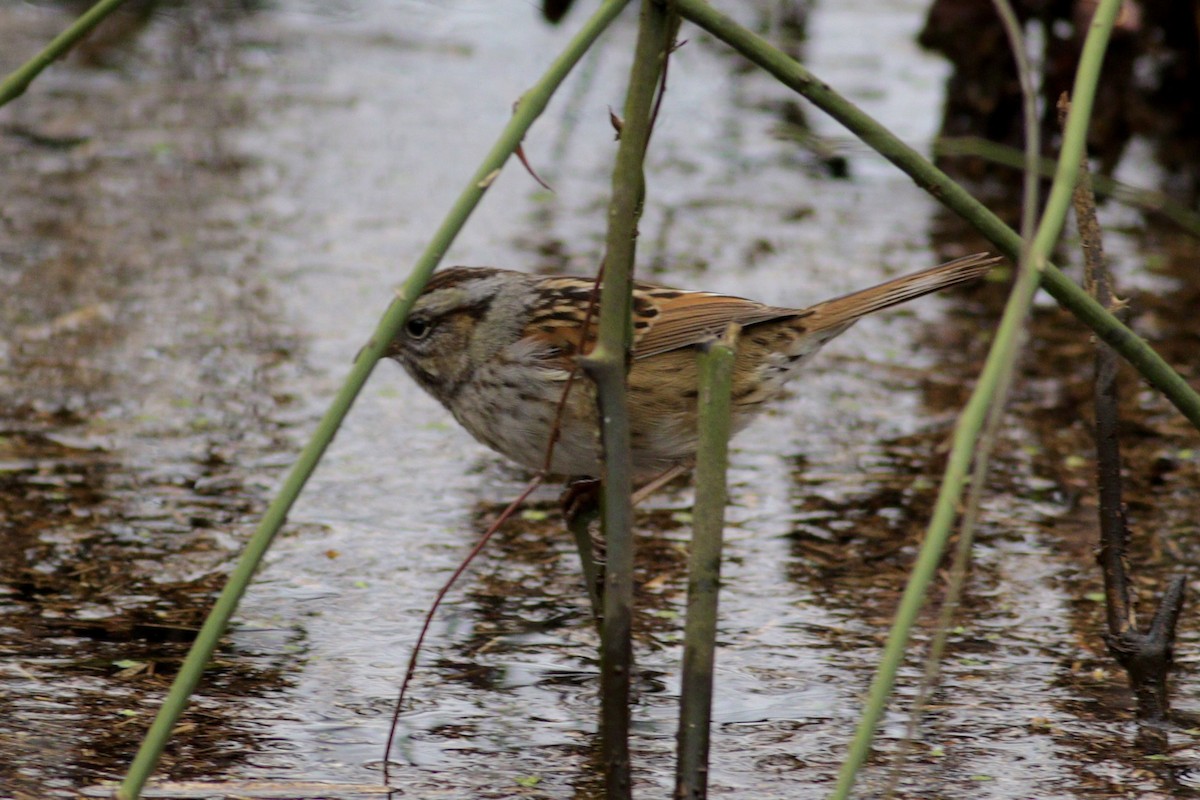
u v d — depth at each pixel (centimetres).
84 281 1401
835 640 865
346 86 1995
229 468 1078
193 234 1531
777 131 1111
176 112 1870
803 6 2244
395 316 520
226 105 1903
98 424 1135
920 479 1100
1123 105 1698
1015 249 555
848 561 971
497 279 830
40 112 1834
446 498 1062
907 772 719
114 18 2102
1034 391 1261
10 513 988
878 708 484
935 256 1550
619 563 613
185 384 1215
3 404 1155
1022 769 723
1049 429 1187
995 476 1104
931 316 1435
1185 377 1259
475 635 869
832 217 1664
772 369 845
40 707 756
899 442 1166
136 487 1038
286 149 1780
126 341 1285
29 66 576
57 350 1259
